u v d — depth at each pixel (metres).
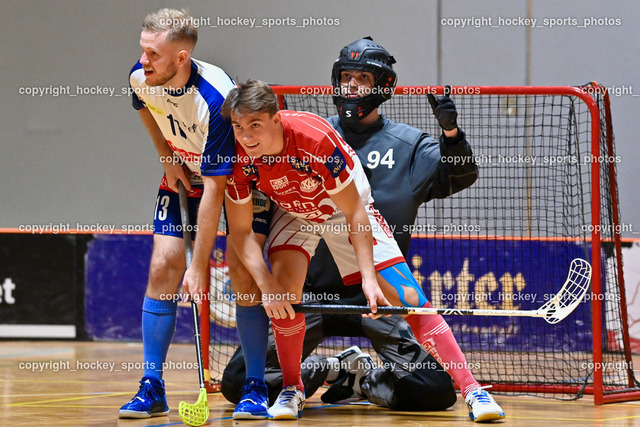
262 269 9.72
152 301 10.32
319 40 23.20
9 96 24.22
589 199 19.95
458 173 11.52
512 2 22.66
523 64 22.67
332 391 12.23
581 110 20.28
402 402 10.99
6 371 15.66
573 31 22.53
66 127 24.09
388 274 10.16
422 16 22.88
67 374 15.22
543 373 14.98
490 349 18.16
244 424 9.62
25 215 24.30
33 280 21.58
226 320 18.67
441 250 18.31
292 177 9.61
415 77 22.94
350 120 11.80
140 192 23.91
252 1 23.33
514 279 18.20
